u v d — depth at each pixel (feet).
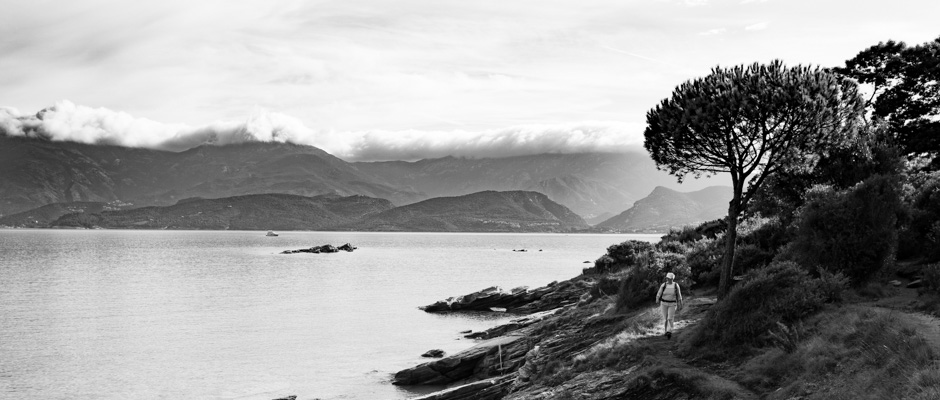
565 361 86.94
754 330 66.39
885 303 66.23
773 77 87.66
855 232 78.13
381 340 165.89
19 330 185.47
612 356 74.59
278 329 183.62
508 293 220.23
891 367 47.24
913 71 155.12
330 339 167.84
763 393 54.70
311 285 314.14
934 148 145.59
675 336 76.13
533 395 74.95
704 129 87.97
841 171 105.60
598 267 204.85
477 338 163.73
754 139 89.30
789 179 111.14
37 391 122.31
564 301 190.49
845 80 94.63
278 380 126.82
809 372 53.16
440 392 95.96
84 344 164.66
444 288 299.38
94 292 282.56
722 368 62.69
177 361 144.56
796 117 86.12
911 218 85.25
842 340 56.13
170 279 346.74
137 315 213.25
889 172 103.81
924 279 69.10
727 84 88.33
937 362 44.73
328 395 115.96
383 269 426.92
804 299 66.85
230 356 148.87
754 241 112.68
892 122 154.81
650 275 105.60
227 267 440.45
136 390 121.90
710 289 103.04
